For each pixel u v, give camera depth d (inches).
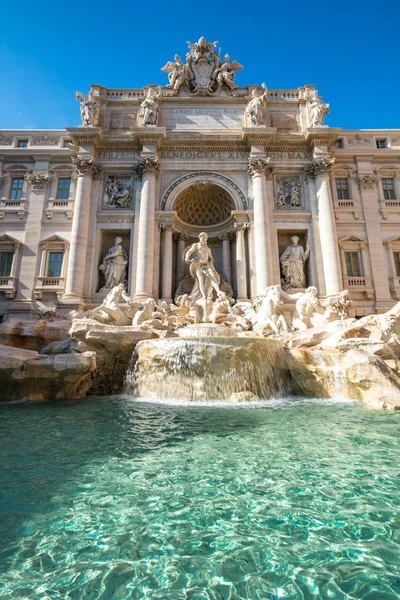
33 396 460.4
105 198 1066.1
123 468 207.0
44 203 1118.4
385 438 265.6
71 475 196.2
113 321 727.7
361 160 1166.3
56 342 598.2
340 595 104.0
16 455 230.4
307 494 171.2
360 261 1089.4
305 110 1158.3
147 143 1058.1
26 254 1067.9
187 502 163.6
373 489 175.9
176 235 1130.0
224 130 1122.7
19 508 157.2
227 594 105.3
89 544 130.8
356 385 447.2
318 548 127.9
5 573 113.7
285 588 107.7
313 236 1035.3
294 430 293.1
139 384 511.2
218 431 292.0
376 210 1125.1
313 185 1072.2
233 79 1176.2
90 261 1005.8
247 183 1075.9
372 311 1043.3
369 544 130.0
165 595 105.0
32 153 1149.1
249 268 1016.2
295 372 506.0
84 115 1091.9
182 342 490.6
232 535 136.6
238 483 184.9
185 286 1060.5
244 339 488.7
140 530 140.3
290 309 963.3
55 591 105.7
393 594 104.6
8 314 1005.8
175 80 1163.3
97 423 323.0
